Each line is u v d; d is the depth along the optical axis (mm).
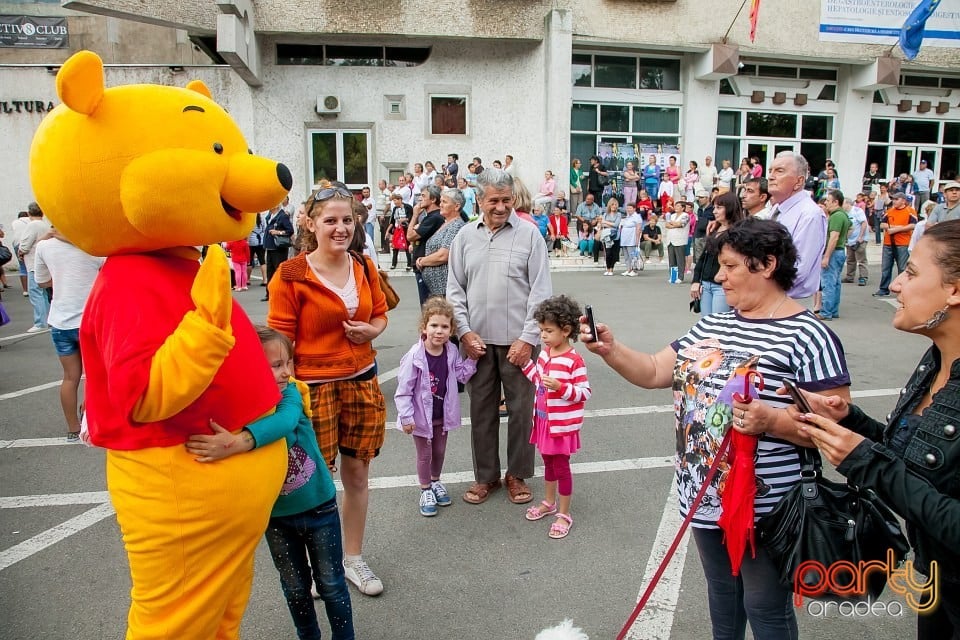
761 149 20484
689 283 13219
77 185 1620
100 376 1756
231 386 1832
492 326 3867
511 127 18125
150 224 1651
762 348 1962
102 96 1623
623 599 2957
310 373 2852
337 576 2451
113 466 1781
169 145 1660
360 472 2986
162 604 1786
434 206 6465
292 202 17422
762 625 2004
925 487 1512
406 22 16406
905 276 1675
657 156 19688
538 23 17172
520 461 3938
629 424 5207
